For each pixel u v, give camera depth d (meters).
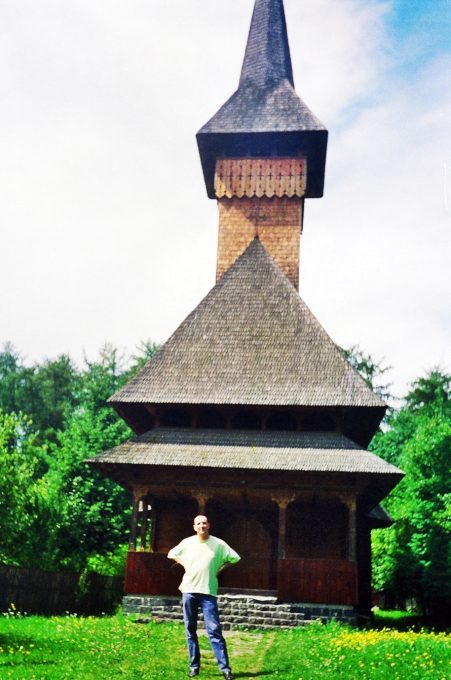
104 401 38.00
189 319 25.08
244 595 20.28
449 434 28.59
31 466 26.95
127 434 36.06
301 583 19.52
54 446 37.50
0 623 14.52
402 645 11.89
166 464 20.67
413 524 28.09
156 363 23.70
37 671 8.91
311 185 34.91
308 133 30.02
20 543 25.38
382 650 11.45
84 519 32.62
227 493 21.39
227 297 25.66
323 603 19.27
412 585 29.86
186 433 22.39
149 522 36.12
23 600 18.16
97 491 33.91
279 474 20.75
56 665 9.61
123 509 34.03
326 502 22.66
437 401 48.91
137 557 20.50
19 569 18.09
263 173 30.17
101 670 9.38
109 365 43.75
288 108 31.12
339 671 9.94
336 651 11.68
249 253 27.12
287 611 18.97
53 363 58.16
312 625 18.05
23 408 55.66
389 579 31.42
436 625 25.28
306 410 22.39
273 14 34.53
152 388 22.91
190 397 22.52
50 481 33.94
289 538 23.11
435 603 28.98
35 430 54.12
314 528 23.17
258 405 22.11
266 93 32.12
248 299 25.52
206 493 20.92
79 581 21.11
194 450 21.44
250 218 29.86
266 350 23.83
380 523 27.03
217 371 23.34
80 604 21.06
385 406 21.62
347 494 20.38
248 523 23.75
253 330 24.52
